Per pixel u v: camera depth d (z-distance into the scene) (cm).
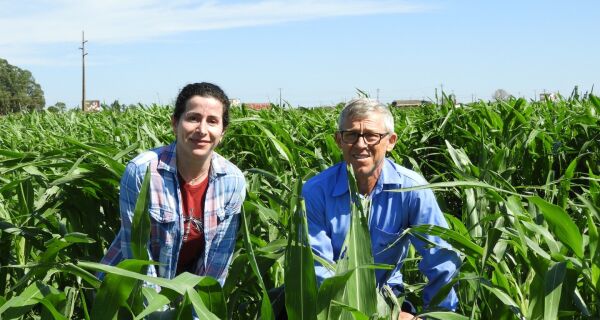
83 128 1042
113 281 252
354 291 267
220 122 350
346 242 275
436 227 303
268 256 335
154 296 263
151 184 348
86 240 318
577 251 284
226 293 333
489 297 344
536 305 293
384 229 363
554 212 279
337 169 368
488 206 452
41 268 289
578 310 330
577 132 660
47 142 872
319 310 256
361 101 356
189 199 358
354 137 353
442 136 723
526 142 558
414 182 363
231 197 365
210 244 366
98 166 416
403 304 379
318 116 921
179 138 347
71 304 308
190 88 349
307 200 365
